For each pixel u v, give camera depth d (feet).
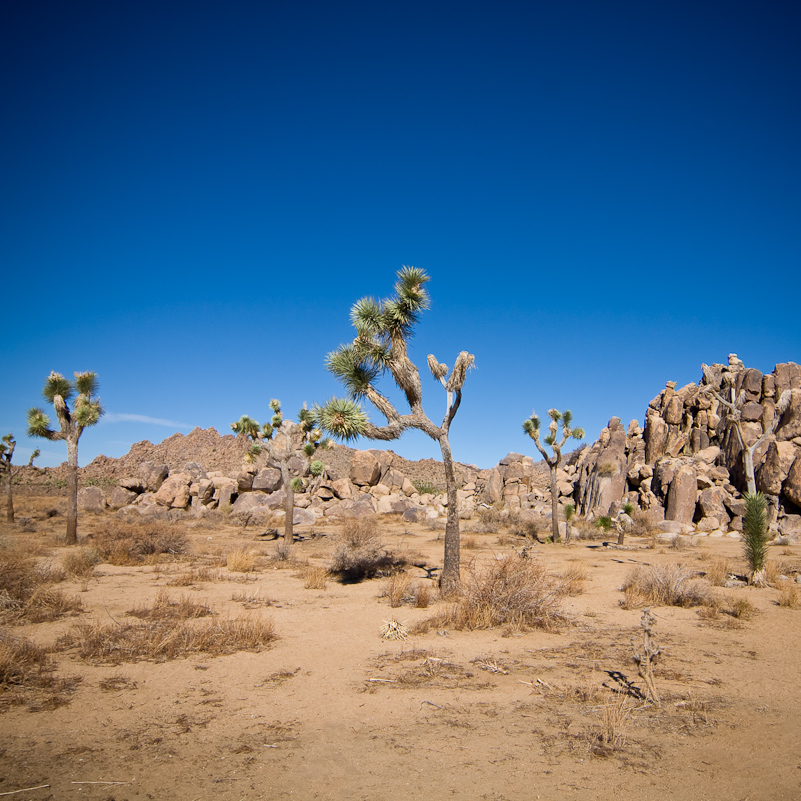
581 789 13.75
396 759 15.35
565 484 168.96
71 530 73.51
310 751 15.85
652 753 15.72
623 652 26.25
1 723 17.56
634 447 149.79
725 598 40.27
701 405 140.87
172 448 411.13
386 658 25.31
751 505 47.34
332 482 170.30
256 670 23.41
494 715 18.58
